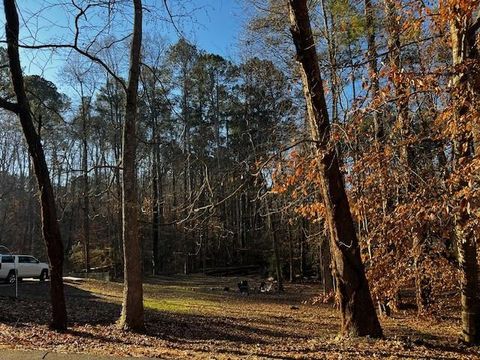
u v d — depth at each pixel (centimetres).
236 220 4475
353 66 710
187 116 3838
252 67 1920
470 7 690
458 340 1096
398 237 1053
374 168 971
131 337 1176
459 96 707
